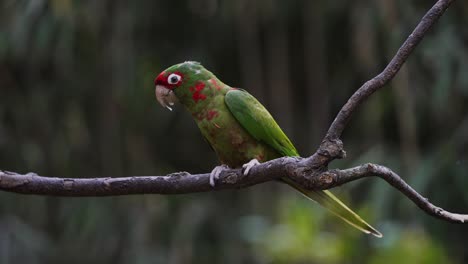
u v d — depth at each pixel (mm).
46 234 12484
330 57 12398
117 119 12602
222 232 12273
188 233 12070
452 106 10695
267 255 9398
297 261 9031
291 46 12703
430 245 8906
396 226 9555
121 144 12719
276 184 12594
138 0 12070
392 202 10211
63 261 12086
